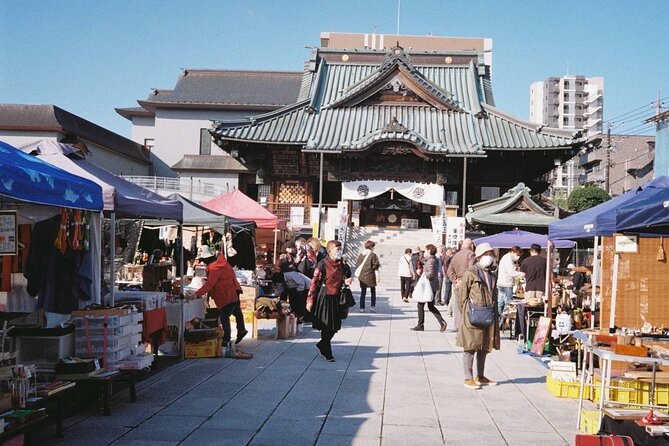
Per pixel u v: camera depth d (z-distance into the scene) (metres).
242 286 13.26
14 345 6.89
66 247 7.11
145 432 6.25
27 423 5.42
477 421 6.95
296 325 13.61
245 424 6.60
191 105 49.62
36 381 6.45
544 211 27.38
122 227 15.45
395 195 41.00
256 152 40.78
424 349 11.95
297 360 10.45
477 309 8.52
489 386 8.77
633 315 8.09
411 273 21.66
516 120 40.97
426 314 18.36
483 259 8.64
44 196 5.72
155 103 49.62
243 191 46.31
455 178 39.97
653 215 7.89
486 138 39.50
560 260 25.20
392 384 8.75
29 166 5.83
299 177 41.03
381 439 6.19
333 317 10.35
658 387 7.22
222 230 15.34
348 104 42.72
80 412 6.97
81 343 7.19
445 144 39.09
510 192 28.31
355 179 40.09
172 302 10.46
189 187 43.41
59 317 7.48
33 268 7.29
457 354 11.44
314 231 34.12
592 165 69.25
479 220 26.97
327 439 6.16
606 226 8.39
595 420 6.23
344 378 9.08
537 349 11.19
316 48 47.31
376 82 42.06
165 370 9.44
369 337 13.45
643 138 61.28
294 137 39.44
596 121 109.94
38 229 7.33
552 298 11.96
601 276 8.59
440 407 7.53
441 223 31.05
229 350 10.55
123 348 7.54
